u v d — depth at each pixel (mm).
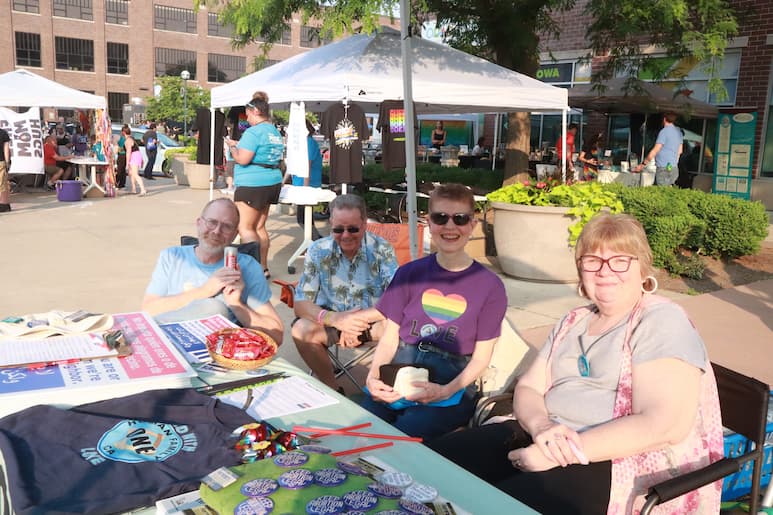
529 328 6070
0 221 11422
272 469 1472
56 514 1330
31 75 15125
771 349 5770
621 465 2174
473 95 7758
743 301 7480
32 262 8266
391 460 1732
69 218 12102
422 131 23500
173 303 3277
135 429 1744
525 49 11578
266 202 7387
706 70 10727
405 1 4535
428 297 3127
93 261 8445
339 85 7102
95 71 51219
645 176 13664
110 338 2295
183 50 55500
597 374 2311
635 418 2105
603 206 7566
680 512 2176
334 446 1799
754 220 9297
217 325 2869
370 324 3938
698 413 2203
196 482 1485
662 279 8305
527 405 2428
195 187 18453
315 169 9461
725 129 15281
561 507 2189
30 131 14406
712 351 5668
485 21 11430
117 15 51656
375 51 8047
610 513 2168
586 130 18547
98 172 17109
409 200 4746
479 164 19141
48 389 1916
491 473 2572
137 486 1463
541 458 2201
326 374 3977
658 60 14281
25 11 47781
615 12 10523
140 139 23719
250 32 10547
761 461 2422
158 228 11281
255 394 2145
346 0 7641
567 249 7699
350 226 3932
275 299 6848
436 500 1475
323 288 4117
